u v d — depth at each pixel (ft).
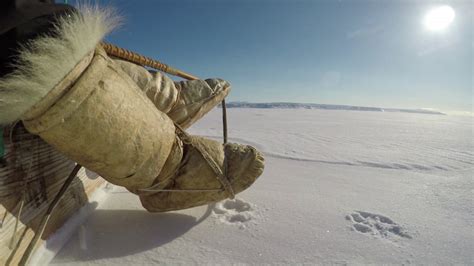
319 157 13.51
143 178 4.56
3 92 3.13
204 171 5.30
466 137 24.47
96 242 4.99
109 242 5.02
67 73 3.27
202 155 5.32
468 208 7.04
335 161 12.65
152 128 4.26
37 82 3.13
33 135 4.33
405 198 7.75
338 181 9.34
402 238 5.50
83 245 4.85
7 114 3.21
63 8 3.58
